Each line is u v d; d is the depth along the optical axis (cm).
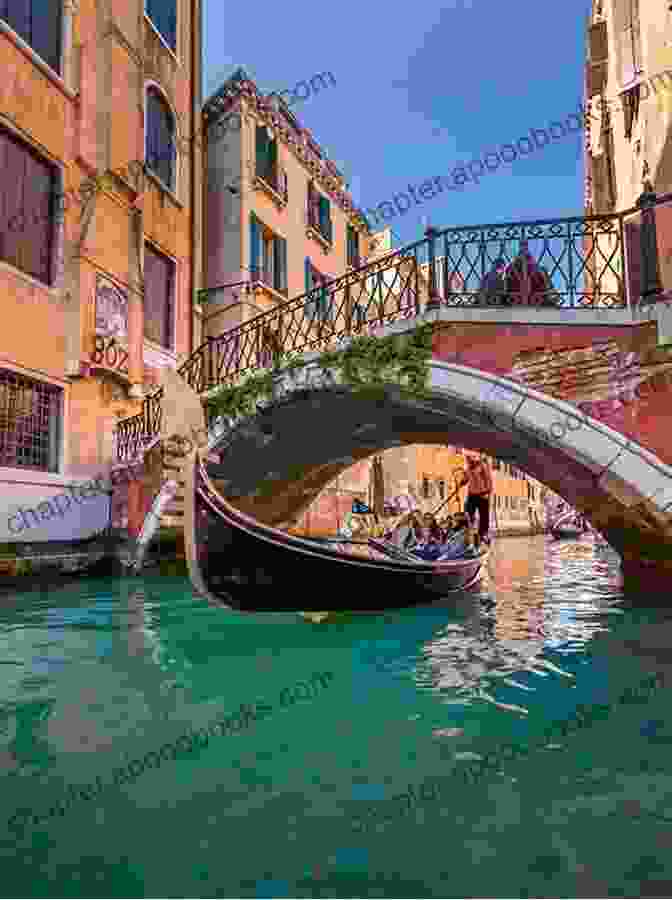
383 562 608
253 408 820
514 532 3247
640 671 411
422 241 653
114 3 1035
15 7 856
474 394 600
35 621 596
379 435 962
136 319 1053
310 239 1645
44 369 871
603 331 557
